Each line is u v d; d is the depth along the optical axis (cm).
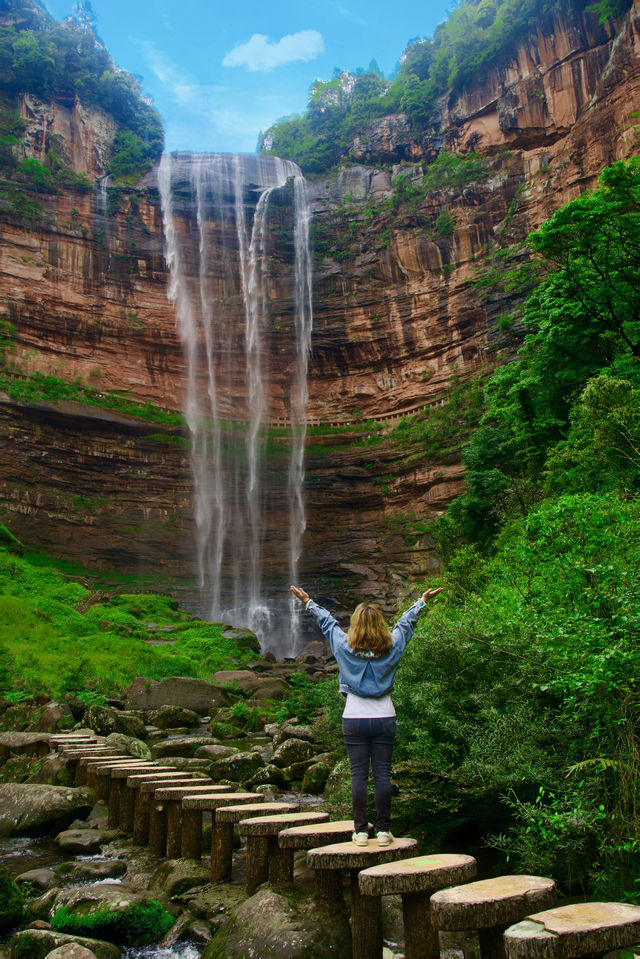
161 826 688
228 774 984
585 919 292
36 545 3866
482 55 4859
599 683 472
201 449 4569
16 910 539
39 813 796
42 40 5900
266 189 5297
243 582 4356
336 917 423
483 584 1382
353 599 4116
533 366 2338
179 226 5066
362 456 4481
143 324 4731
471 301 4331
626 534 593
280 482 4600
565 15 4438
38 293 4406
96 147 5734
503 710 575
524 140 4584
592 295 2052
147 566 4175
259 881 496
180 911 548
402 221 4762
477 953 434
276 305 5006
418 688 602
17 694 1644
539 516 646
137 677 1798
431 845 592
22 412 4031
